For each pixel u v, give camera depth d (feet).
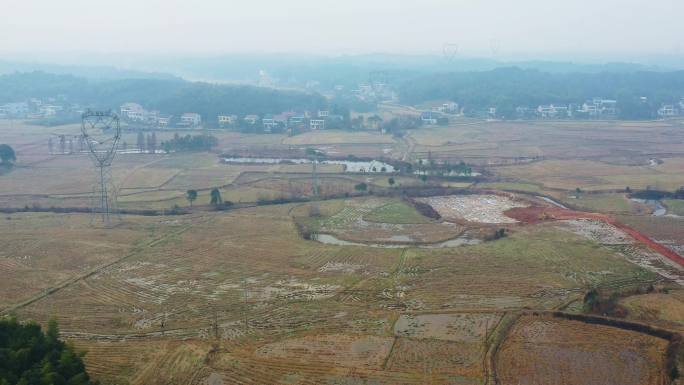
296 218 324.19
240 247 270.87
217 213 333.83
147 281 231.09
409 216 329.31
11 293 217.97
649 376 157.99
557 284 223.51
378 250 266.77
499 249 264.52
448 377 157.79
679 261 248.93
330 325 191.62
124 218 324.60
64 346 156.25
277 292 219.61
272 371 162.50
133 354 173.06
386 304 208.44
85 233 291.99
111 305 208.85
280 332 186.91
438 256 257.14
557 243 271.69
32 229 299.58
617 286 222.28
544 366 163.43
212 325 192.85
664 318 191.62
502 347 174.81
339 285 226.17
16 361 142.92
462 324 190.60
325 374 160.45
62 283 228.22
